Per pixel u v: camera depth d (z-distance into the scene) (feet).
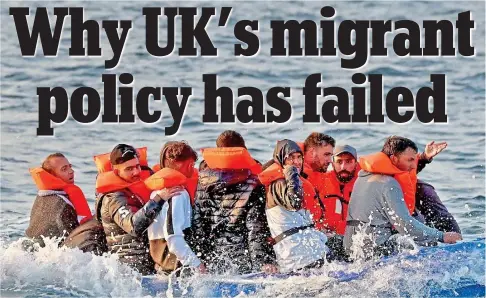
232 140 53.72
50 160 57.72
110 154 53.06
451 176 77.82
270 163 53.16
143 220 50.96
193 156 52.85
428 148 58.23
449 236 51.98
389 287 50.80
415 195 57.21
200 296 50.67
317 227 55.26
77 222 56.85
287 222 51.57
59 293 51.42
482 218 67.10
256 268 51.96
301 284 50.55
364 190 52.90
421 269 51.49
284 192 50.67
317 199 55.52
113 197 52.37
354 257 52.70
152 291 50.98
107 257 52.54
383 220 52.60
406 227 51.88
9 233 65.57
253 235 52.11
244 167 52.95
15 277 53.06
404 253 52.54
